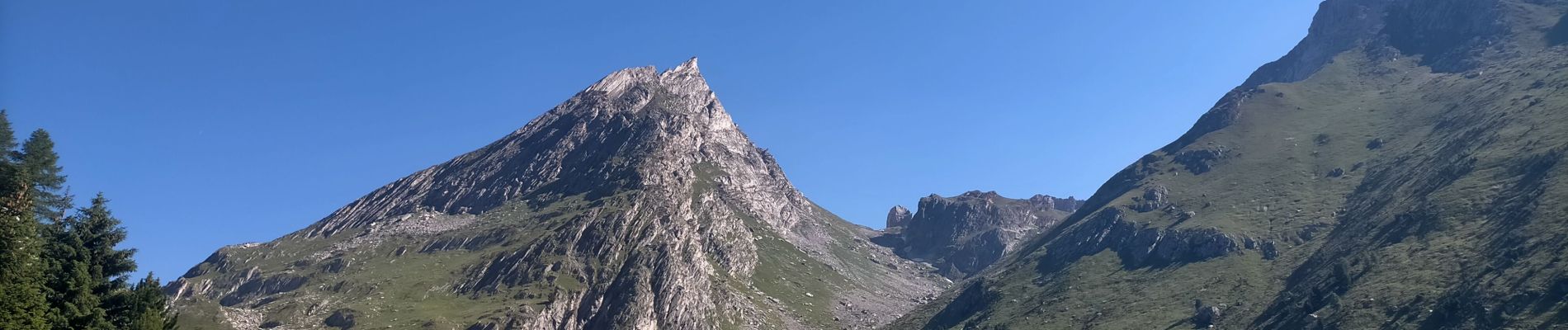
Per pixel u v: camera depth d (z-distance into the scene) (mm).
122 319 123062
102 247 130375
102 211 132625
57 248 122875
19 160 128500
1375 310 159375
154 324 121688
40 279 110688
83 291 116938
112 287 129250
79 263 119500
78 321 114812
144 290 127062
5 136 127312
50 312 109250
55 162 132500
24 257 105812
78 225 129375
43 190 130625
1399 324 151250
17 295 101688
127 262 133125
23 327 101250
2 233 104500
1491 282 146500
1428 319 147750
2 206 110438
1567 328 124125
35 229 113000
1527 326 130750
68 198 133625
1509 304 138250
